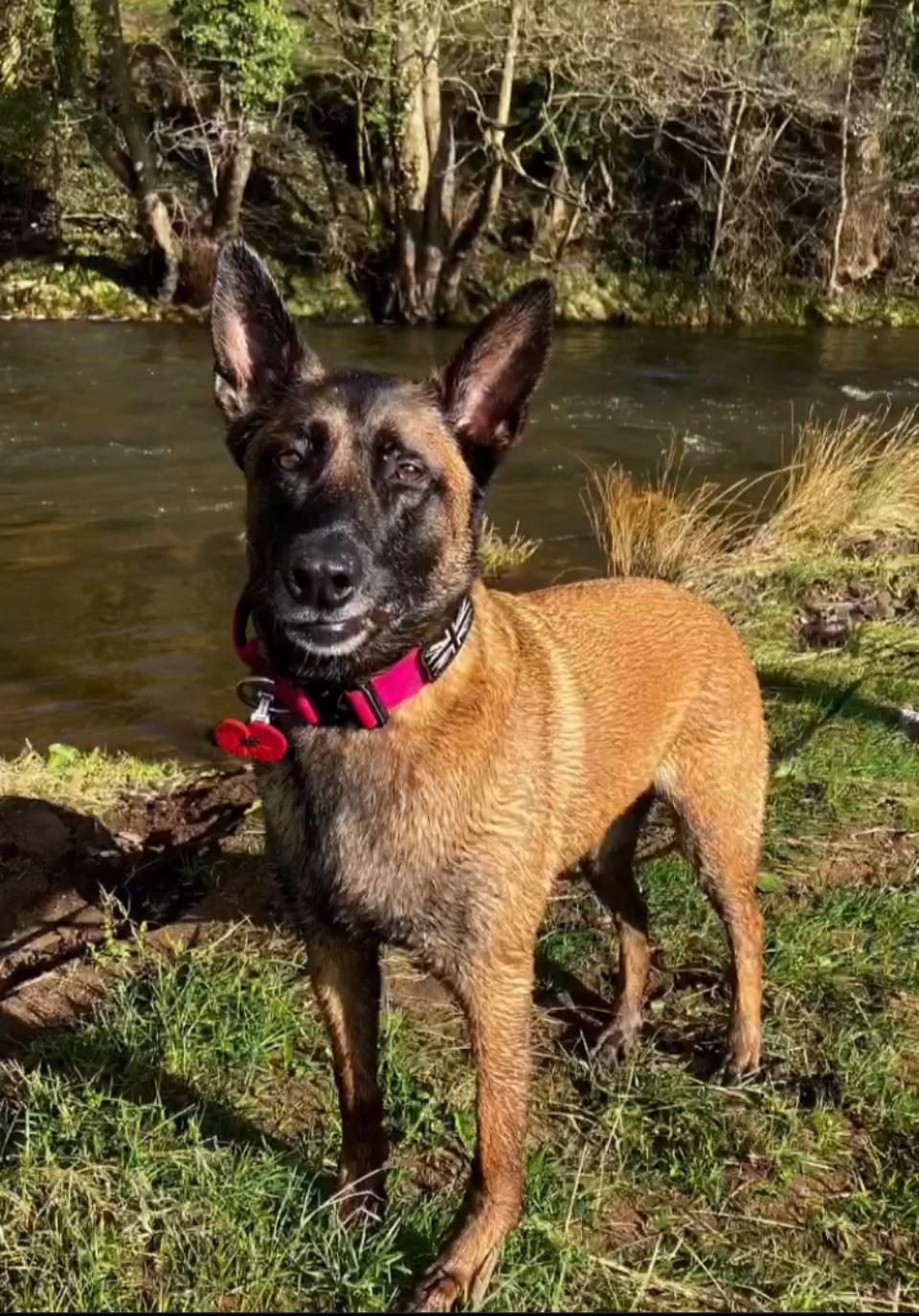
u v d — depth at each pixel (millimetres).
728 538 2994
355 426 998
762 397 5293
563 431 4539
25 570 2896
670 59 6641
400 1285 968
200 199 6703
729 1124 1139
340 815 965
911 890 1469
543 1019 1280
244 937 1347
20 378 4895
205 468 3830
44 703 2188
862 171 8297
